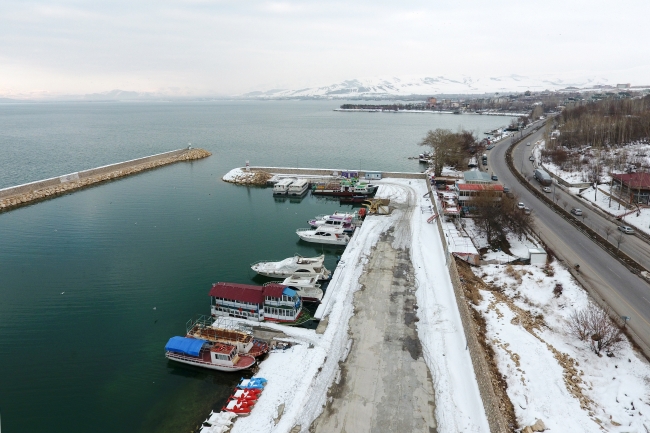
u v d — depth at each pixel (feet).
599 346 149.28
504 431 109.29
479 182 344.08
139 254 260.42
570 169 418.72
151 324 187.62
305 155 646.33
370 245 260.01
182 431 128.77
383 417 125.90
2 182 463.42
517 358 146.51
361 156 635.25
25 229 303.68
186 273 234.99
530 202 326.24
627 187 308.40
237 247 274.16
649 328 159.33
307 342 167.02
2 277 229.04
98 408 139.54
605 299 179.11
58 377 154.20
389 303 191.42
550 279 201.36
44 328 183.73
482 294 193.98
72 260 251.19
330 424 123.34
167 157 589.32
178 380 153.07
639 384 133.28
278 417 126.62
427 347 159.02
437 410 128.67
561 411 122.62
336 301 193.88
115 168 493.36
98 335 179.32
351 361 152.25
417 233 279.49
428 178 418.31
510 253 242.37
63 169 536.83
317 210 362.33
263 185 452.35
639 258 216.54
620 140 495.00
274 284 194.49
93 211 348.38
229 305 191.42
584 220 280.51
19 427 131.75
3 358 164.14
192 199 393.29
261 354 161.48
